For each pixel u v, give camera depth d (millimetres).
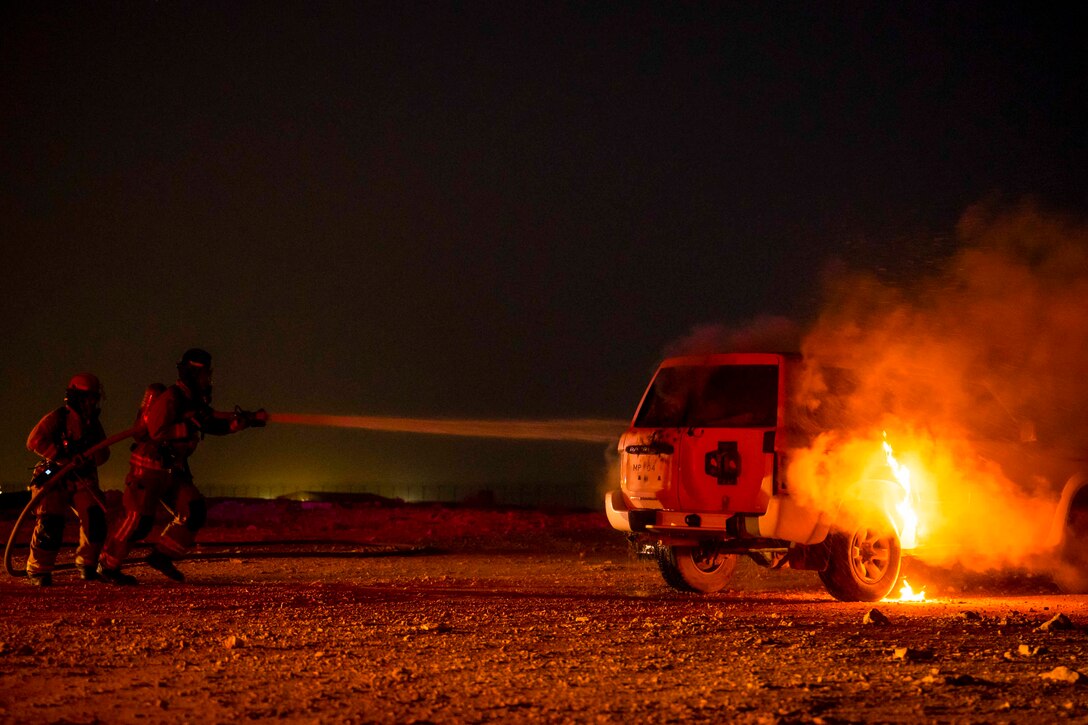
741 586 13906
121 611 10227
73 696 6621
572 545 21031
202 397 12859
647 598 12086
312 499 41469
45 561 12422
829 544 11625
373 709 6312
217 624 9391
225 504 33219
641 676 7254
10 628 9070
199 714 6207
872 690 6812
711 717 6148
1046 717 6164
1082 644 8492
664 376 12383
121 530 12648
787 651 8156
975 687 6879
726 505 11586
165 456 12711
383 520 28703
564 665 7621
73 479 12578
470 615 10141
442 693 6723
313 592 12000
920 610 10766
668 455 11906
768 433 11438
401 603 11141
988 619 9898
